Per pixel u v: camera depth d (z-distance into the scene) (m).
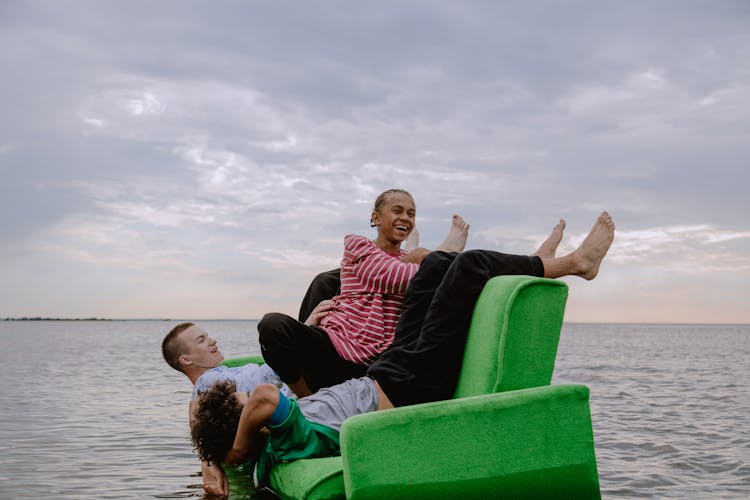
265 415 3.01
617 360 21.53
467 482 2.70
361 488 2.58
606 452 5.16
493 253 3.38
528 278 3.09
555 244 4.09
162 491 3.79
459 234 4.66
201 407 3.36
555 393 2.88
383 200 3.96
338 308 3.81
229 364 4.63
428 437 2.69
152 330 103.38
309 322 3.85
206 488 3.70
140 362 20.14
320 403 3.22
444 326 3.21
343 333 3.66
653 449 5.27
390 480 2.61
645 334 89.69
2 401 9.02
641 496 3.77
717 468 4.55
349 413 3.19
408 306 3.45
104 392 10.43
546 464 2.82
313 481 2.73
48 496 3.71
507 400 2.81
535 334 3.08
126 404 8.70
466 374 3.15
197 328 4.64
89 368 17.05
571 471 2.85
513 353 3.03
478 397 2.81
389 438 2.64
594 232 3.63
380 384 3.22
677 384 11.95
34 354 25.67
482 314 3.15
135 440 5.75
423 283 3.45
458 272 3.26
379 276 3.64
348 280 3.79
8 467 4.57
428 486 2.65
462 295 3.22
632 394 9.99
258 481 3.44
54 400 9.16
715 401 8.93
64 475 4.30
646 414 7.55
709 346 38.25
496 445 2.76
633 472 4.42
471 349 3.16
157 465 4.65
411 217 3.94
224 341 41.78
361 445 2.61
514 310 3.04
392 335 3.65
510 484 2.76
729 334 89.44
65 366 17.88
